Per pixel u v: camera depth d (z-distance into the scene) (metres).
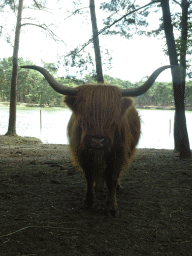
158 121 36.94
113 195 3.61
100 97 2.81
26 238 2.91
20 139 15.77
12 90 16.64
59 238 2.93
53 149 12.84
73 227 3.22
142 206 4.01
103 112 2.76
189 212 3.75
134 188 4.98
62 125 27.64
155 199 4.33
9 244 2.76
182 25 8.90
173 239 2.97
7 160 8.73
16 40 16.50
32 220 3.39
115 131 3.19
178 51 8.30
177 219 3.51
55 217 3.51
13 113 16.73
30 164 7.72
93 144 2.86
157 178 5.71
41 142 16.25
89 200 3.81
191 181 5.32
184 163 7.45
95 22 10.42
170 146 15.85
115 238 2.97
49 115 43.62
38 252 2.63
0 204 3.98
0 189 4.74
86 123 2.84
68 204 4.04
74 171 6.19
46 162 7.91
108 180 3.52
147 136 20.88
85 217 3.53
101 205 4.03
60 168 6.74
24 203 4.06
